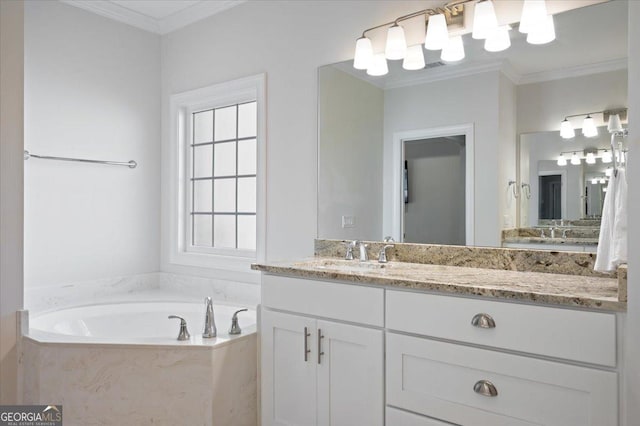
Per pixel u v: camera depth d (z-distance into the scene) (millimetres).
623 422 1300
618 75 1791
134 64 3287
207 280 3148
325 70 2559
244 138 3150
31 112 2729
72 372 2088
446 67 2189
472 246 2109
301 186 2656
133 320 2883
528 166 1978
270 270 2105
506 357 1481
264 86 2812
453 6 2133
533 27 1907
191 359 2012
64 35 2891
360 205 2439
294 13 2691
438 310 1623
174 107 3357
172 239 3387
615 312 1314
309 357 1972
